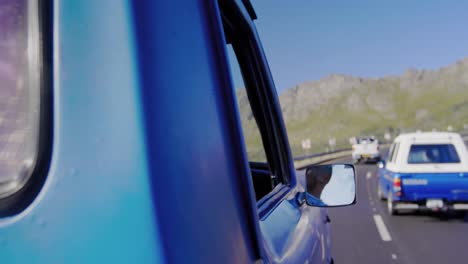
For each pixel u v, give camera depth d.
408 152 11.91
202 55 1.11
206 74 1.11
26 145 0.84
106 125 0.86
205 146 1.03
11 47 0.85
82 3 0.89
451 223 11.38
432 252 8.59
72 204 0.84
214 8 1.23
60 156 0.86
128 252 0.83
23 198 0.83
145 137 0.85
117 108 0.86
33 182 0.84
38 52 0.86
